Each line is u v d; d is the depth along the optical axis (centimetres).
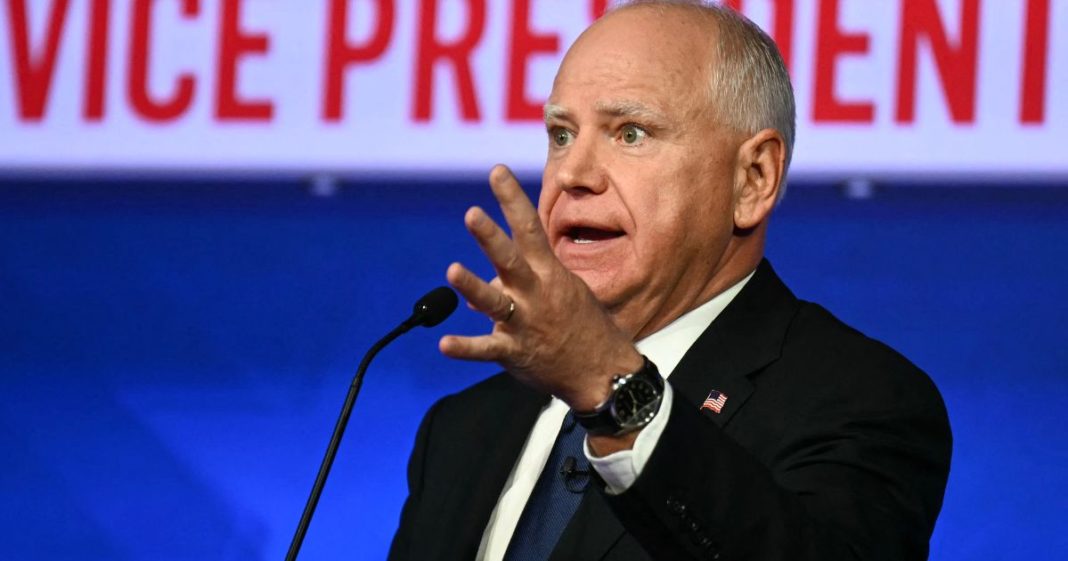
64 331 1213
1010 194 1073
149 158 1209
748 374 668
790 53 1098
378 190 1181
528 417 721
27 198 1227
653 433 521
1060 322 1064
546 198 709
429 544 711
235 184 1199
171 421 1192
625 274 689
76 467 1195
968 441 1065
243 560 1164
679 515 518
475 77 1162
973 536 1053
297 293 1188
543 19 1154
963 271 1078
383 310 1176
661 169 688
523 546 659
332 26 1189
